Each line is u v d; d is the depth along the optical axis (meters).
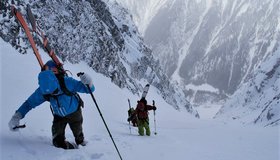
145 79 86.44
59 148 7.15
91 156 7.34
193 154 9.52
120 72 56.03
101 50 46.28
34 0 31.98
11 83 12.93
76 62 39.56
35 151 6.59
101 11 66.12
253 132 23.31
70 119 7.16
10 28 22.66
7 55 18.67
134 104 41.91
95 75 41.72
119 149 8.69
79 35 40.59
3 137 6.85
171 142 11.65
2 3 22.73
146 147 9.77
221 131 22.64
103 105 27.66
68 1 39.16
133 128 17.02
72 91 7.03
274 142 14.22
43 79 6.67
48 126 9.07
